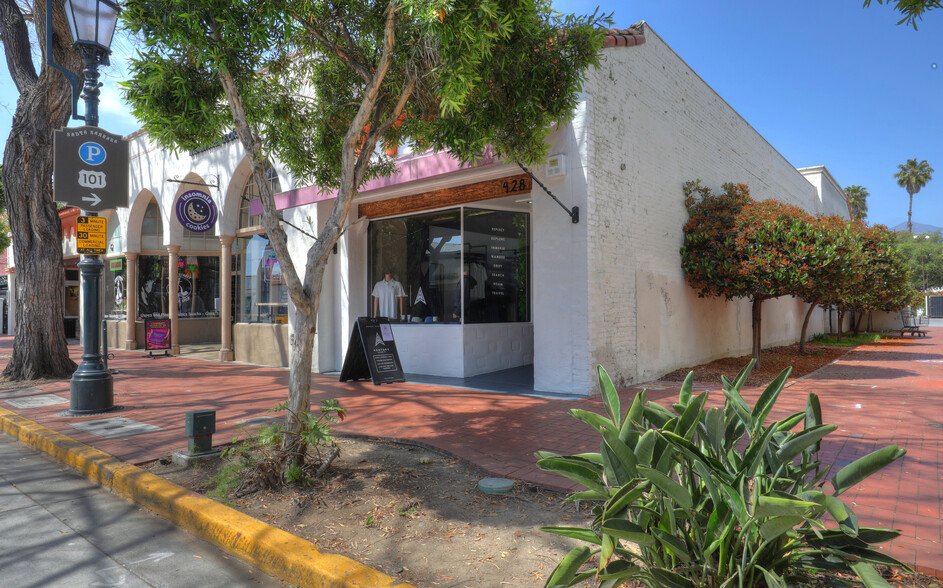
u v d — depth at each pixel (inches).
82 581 133.3
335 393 368.2
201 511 161.9
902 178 2719.0
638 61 406.3
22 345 459.2
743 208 456.1
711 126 535.2
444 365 441.1
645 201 409.7
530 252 481.1
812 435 100.5
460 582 124.0
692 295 483.2
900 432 249.6
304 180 286.4
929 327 1376.7
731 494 93.4
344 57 227.6
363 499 173.3
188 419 213.6
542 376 358.0
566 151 345.1
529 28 216.7
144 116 219.3
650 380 404.8
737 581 100.3
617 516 101.5
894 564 95.3
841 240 413.1
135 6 192.1
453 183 409.4
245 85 216.7
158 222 746.8
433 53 197.5
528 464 203.8
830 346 757.9
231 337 601.9
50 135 464.8
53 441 247.9
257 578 135.7
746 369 119.4
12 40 464.4
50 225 466.9
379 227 486.3
